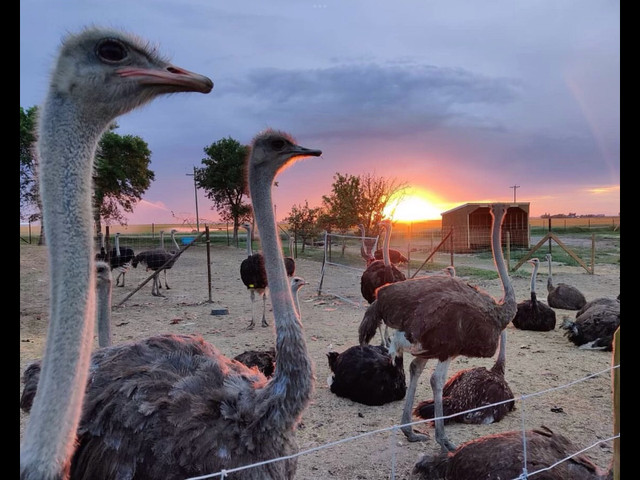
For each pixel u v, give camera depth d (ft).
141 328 32.07
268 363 19.24
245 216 122.21
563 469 9.95
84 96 6.35
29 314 35.24
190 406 8.78
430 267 63.77
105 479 8.59
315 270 65.67
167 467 8.33
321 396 19.71
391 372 18.90
